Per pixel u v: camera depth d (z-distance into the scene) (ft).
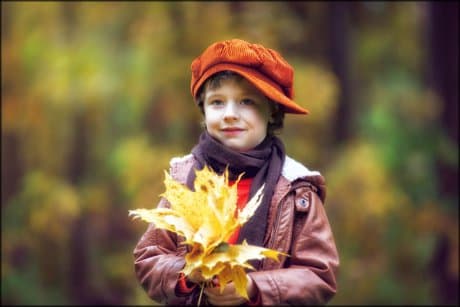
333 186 33.99
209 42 29.09
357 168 33.58
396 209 33.22
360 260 34.60
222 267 7.45
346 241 34.58
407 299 33.73
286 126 37.45
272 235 8.57
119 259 41.96
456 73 30.83
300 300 8.15
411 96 41.45
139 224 35.91
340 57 37.86
